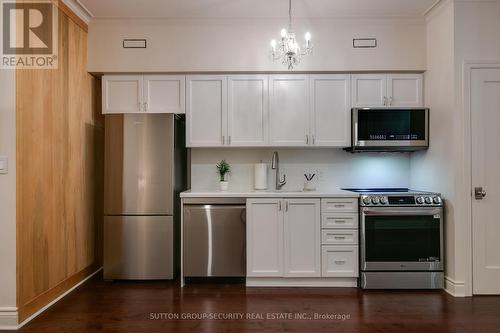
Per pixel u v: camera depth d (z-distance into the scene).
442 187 3.09
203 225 3.14
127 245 3.21
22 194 2.33
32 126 2.45
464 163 2.89
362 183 3.73
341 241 3.11
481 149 2.90
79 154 3.18
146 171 3.21
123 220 3.21
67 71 2.96
